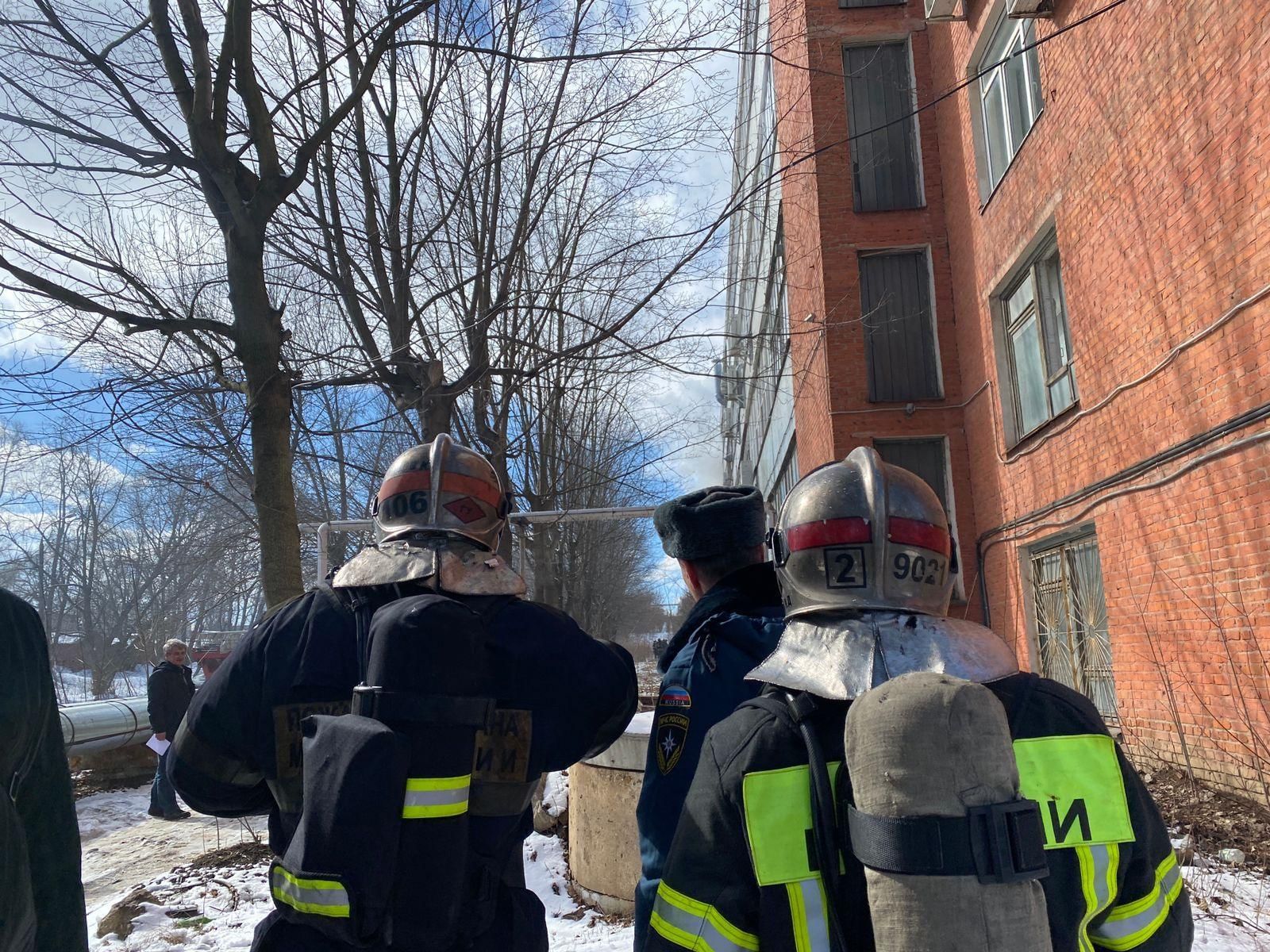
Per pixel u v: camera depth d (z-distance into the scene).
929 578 1.50
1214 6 5.98
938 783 1.07
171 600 37.53
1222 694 6.17
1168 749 6.84
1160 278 6.84
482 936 1.70
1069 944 1.16
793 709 1.30
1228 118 5.89
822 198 12.80
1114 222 7.52
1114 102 7.43
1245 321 5.81
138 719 10.70
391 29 5.09
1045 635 9.85
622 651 2.14
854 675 1.33
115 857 7.10
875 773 1.11
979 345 11.30
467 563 1.88
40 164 4.89
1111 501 7.75
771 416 21.77
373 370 6.43
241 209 4.90
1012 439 10.59
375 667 1.61
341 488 15.03
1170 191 6.63
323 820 1.50
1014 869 1.04
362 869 1.46
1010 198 10.00
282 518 4.79
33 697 1.58
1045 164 8.94
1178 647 6.73
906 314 12.65
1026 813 1.08
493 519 2.03
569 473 12.38
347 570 1.90
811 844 1.22
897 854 1.06
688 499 2.27
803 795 1.25
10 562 40.38
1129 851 1.24
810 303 13.44
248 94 4.95
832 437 12.42
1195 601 6.48
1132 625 7.43
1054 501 9.13
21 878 1.41
